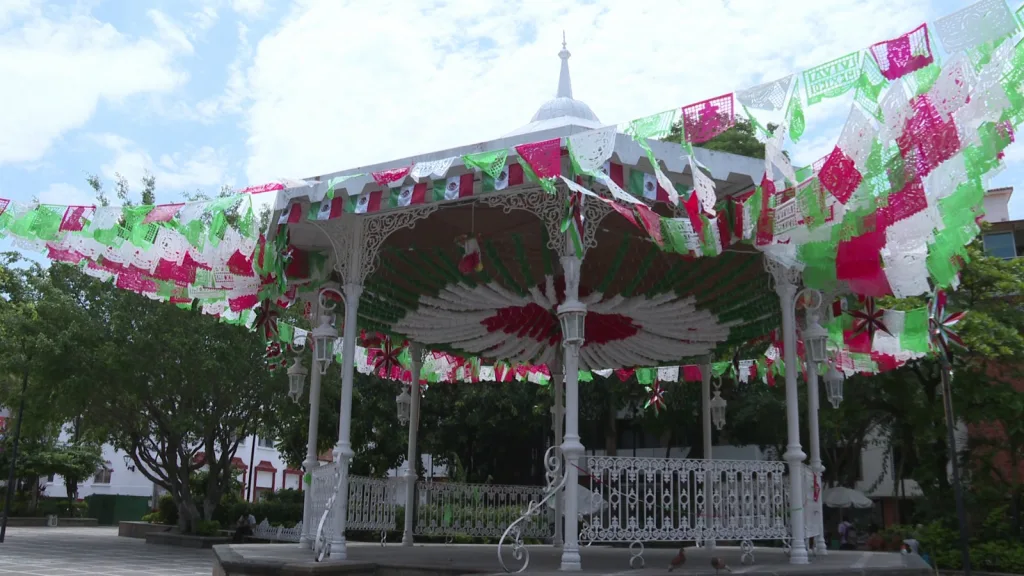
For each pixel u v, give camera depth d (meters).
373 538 15.84
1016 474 17.86
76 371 19.77
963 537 11.35
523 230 9.11
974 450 18.80
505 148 6.65
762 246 7.22
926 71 5.45
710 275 8.91
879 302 15.49
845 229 6.61
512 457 26.41
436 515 10.70
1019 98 5.23
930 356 14.08
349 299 8.05
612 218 8.27
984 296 16.89
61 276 20.61
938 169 5.90
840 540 22.91
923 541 17.30
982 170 5.79
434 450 25.09
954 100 5.40
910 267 7.04
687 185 7.18
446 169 6.65
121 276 8.97
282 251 8.37
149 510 40.88
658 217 6.79
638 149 6.67
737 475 7.31
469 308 9.73
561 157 6.77
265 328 9.98
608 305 9.23
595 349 10.57
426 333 10.35
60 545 21.50
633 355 10.82
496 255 8.93
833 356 9.42
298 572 6.80
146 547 21.47
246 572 7.27
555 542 11.10
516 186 7.25
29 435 24.86
